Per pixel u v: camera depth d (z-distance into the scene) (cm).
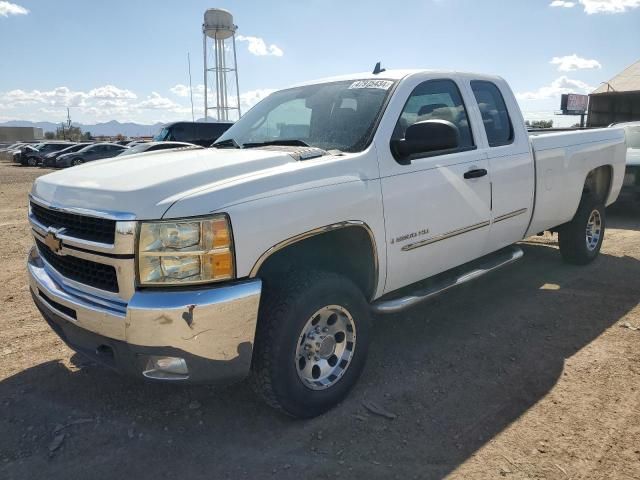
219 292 263
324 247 342
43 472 275
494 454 281
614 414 313
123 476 271
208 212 262
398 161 352
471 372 370
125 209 263
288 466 276
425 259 379
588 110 3528
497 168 430
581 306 485
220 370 273
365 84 392
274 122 412
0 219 1102
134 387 356
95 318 275
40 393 351
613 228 817
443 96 409
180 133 1900
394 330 444
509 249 500
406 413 320
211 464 279
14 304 517
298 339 296
